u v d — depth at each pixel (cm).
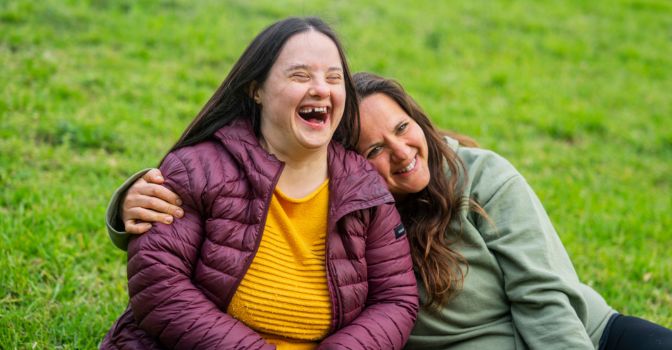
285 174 264
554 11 1171
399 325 266
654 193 635
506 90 836
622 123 798
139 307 246
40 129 549
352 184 267
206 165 254
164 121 606
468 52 936
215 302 252
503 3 1173
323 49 258
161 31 805
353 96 282
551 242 299
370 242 272
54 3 808
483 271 297
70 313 347
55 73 657
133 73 693
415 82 806
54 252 386
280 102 254
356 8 1014
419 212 307
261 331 257
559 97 838
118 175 506
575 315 278
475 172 311
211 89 701
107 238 416
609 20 1170
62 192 459
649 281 453
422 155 300
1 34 706
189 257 250
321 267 262
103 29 780
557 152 697
